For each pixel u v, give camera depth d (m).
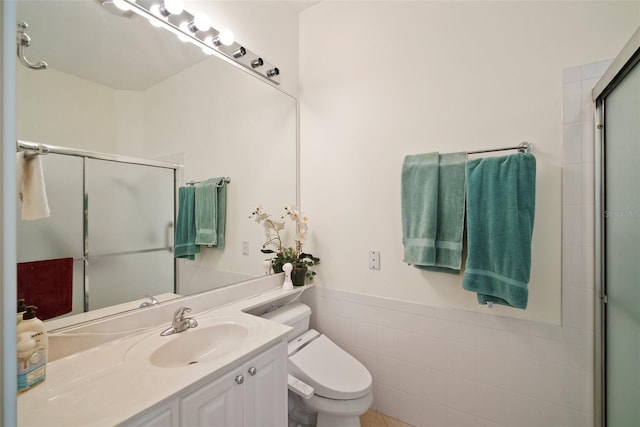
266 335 1.10
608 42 1.13
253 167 1.66
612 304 1.04
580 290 1.18
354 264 1.74
